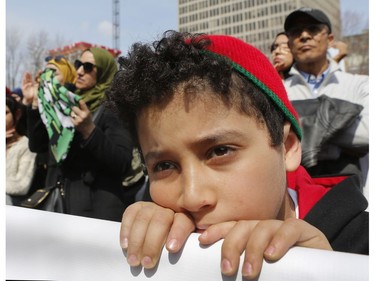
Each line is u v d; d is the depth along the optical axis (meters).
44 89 2.39
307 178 1.32
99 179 2.31
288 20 2.88
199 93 0.88
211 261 0.76
